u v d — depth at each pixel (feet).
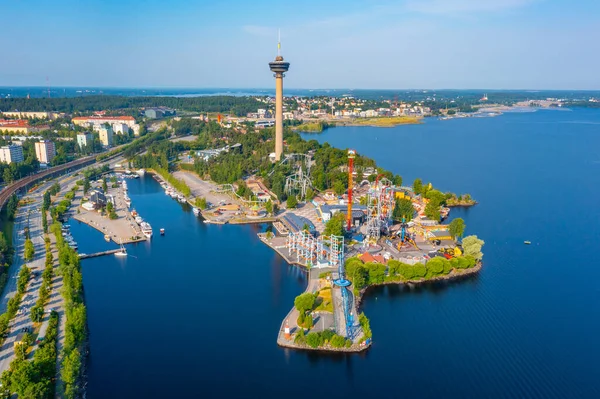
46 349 646.33
